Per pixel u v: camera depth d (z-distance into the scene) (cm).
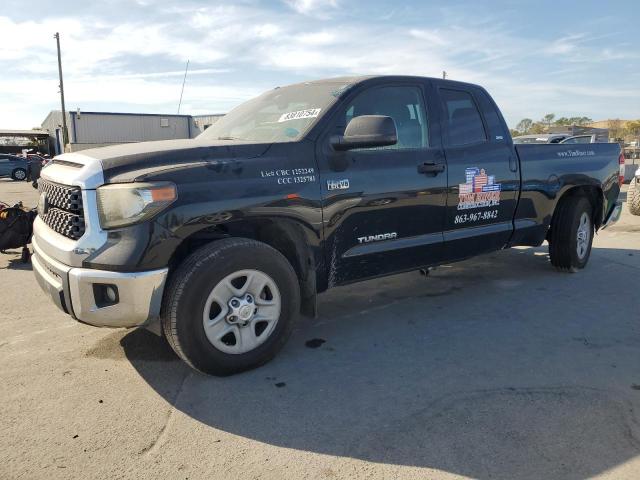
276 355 376
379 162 404
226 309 333
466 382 335
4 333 426
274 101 449
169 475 245
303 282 387
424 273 529
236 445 269
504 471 246
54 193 346
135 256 302
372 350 388
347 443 270
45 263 342
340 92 401
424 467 249
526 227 529
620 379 337
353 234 394
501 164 493
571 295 517
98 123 4138
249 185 336
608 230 905
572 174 562
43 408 306
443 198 445
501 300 504
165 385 334
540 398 313
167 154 327
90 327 438
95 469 250
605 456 256
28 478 243
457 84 481
